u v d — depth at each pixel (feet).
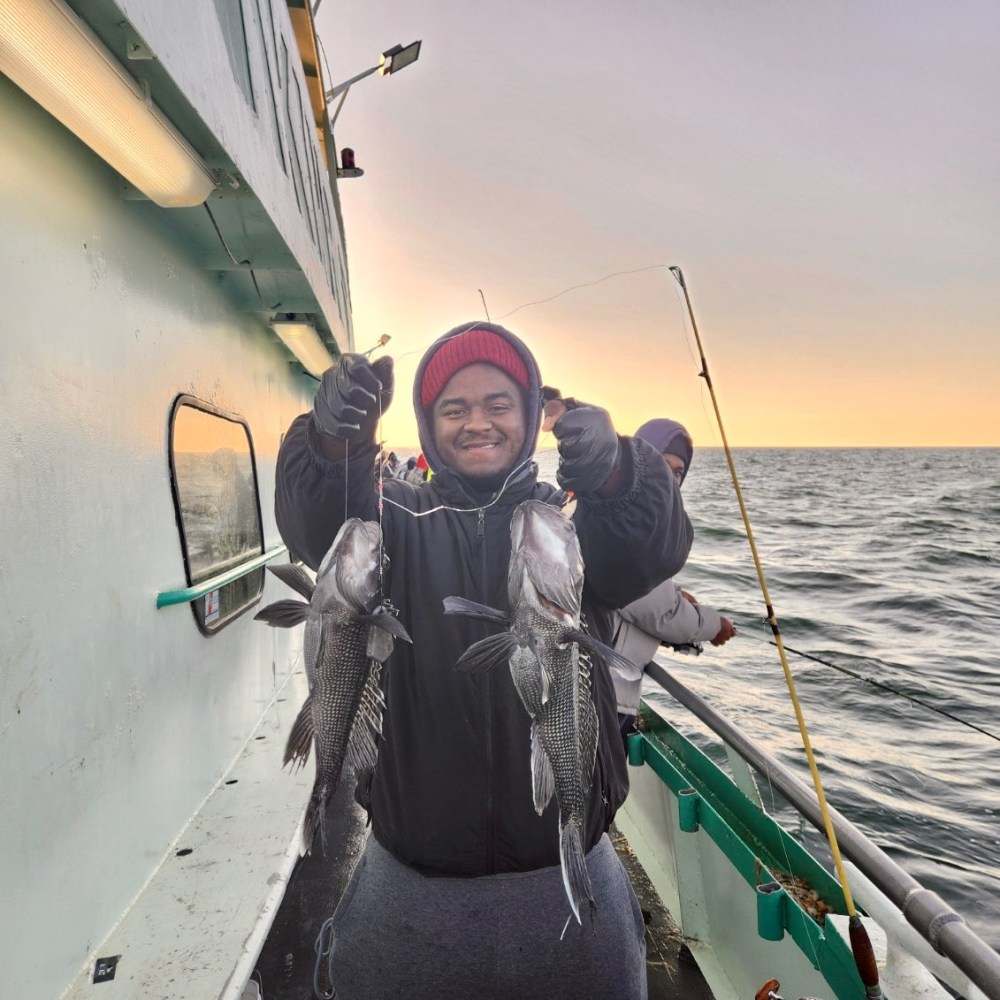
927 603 39.47
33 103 6.12
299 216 11.56
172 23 5.76
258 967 8.73
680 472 8.09
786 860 7.31
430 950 5.14
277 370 15.84
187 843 8.65
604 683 5.65
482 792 5.17
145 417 8.18
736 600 31.19
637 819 11.47
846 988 5.92
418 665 5.24
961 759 18.47
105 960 6.59
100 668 6.96
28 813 5.70
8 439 5.58
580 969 5.19
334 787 4.53
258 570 13.07
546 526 4.66
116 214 7.57
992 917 12.71
